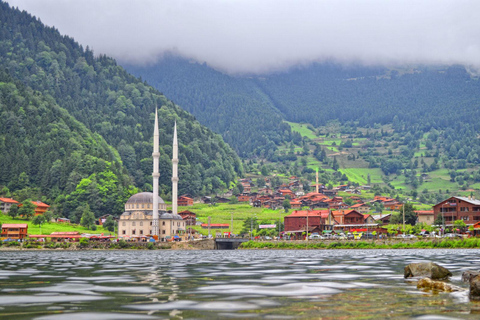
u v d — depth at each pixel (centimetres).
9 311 3806
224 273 7025
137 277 6469
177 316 3597
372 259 10606
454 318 3503
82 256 15162
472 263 8762
